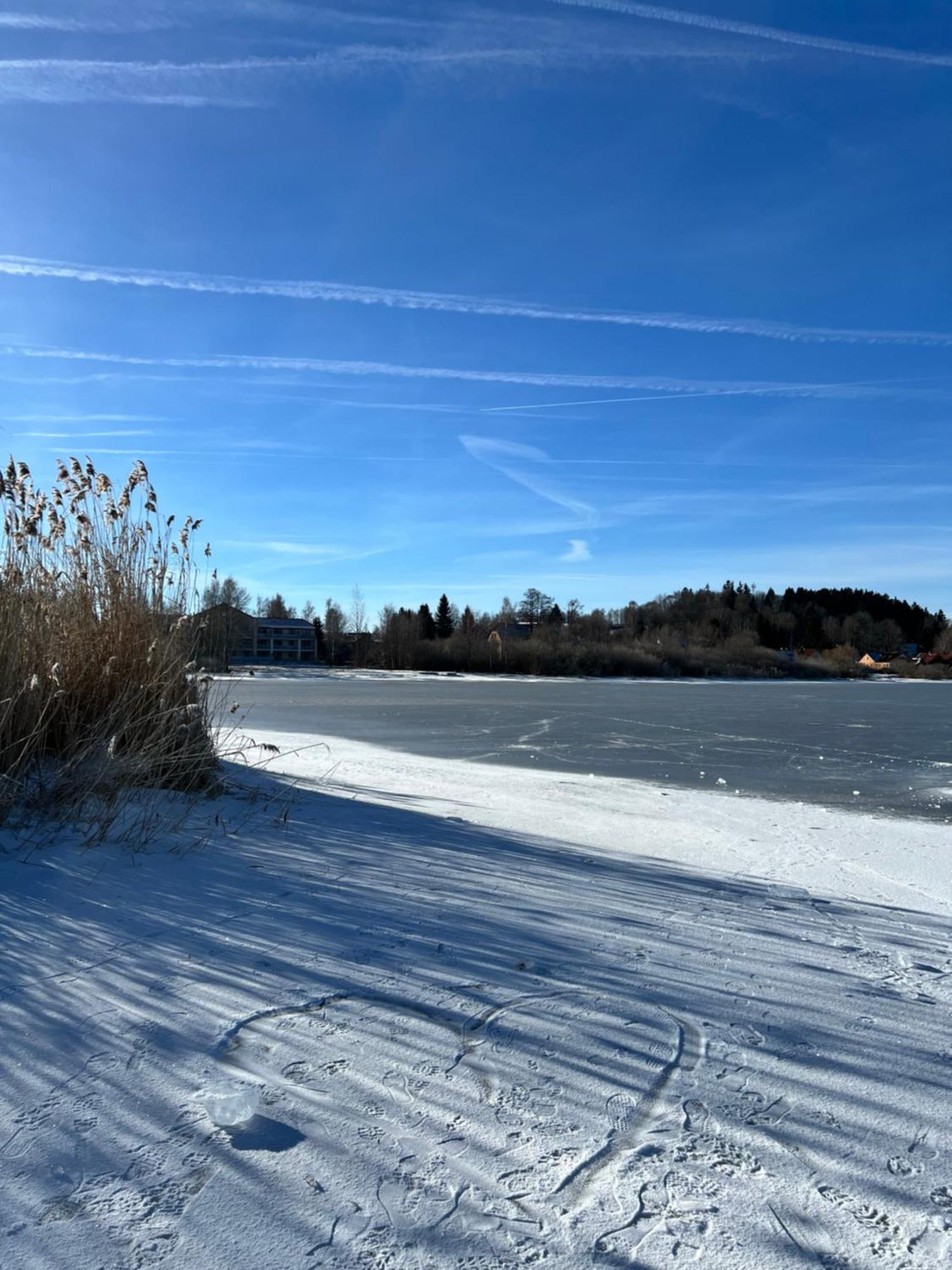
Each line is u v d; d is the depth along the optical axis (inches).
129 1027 94.1
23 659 187.3
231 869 157.9
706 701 1076.5
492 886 161.2
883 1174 73.4
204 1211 64.9
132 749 196.5
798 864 204.7
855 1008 109.3
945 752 501.0
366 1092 83.1
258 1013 99.3
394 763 400.2
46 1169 69.1
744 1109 83.1
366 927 131.5
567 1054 92.9
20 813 171.5
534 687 1477.6
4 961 109.4
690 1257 62.1
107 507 227.6
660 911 151.8
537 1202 67.7
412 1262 60.7
